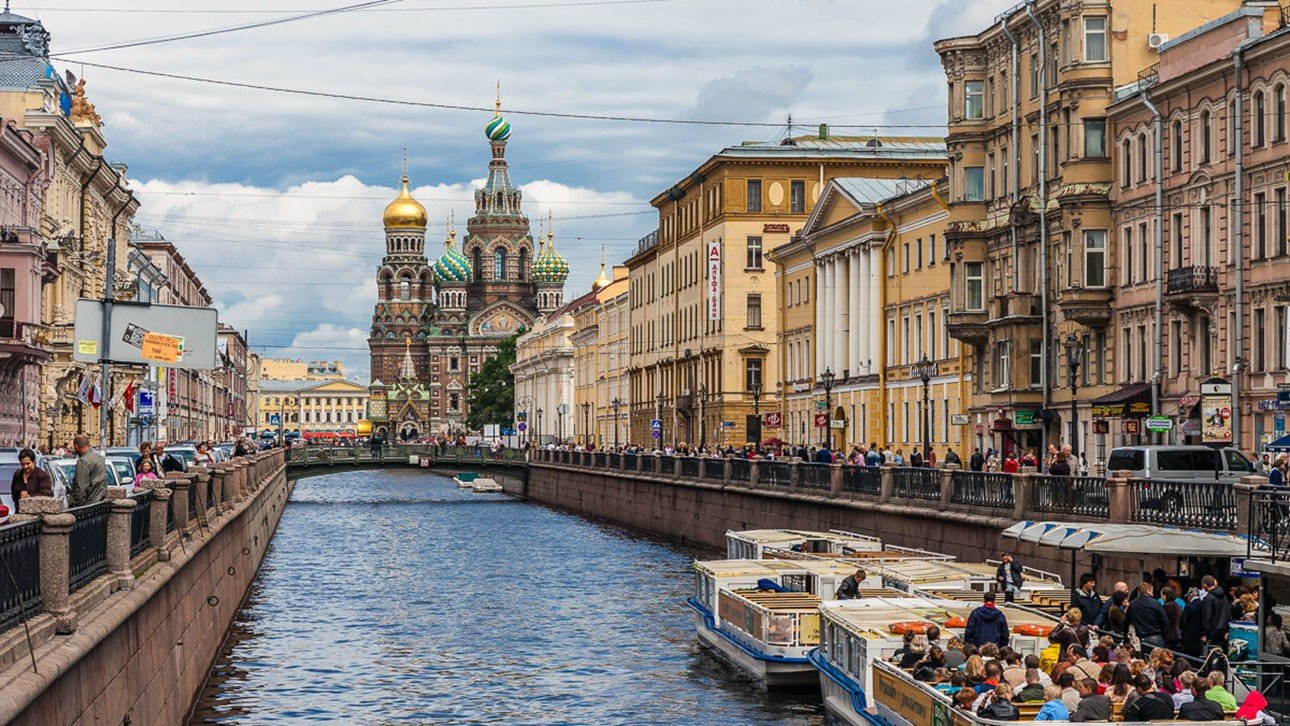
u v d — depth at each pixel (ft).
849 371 293.02
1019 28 217.77
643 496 298.35
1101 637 89.81
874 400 278.26
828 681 112.88
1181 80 180.14
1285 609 81.56
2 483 92.73
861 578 126.11
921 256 257.75
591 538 284.20
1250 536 86.79
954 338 231.71
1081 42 200.64
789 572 140.15
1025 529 111.14
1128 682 74.28
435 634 159.33
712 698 122.93
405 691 127.24
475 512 375.66
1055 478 134.21
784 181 368.68
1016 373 213.25
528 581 209.36
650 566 227.81
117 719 69.97
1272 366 164.76
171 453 176.65
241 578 176.76
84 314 128.36
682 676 133.08
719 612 141.69
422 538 287.28
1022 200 213.25
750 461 228.43
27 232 226.99
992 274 227.81
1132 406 188.44
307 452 422.82
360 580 211.82
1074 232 200.23
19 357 229.45
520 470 447.01
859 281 286.46
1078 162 200.44
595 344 555.69
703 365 385.09
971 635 96.43
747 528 226.58
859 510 180.14
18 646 55.16
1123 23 200.34
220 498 149.38
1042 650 93.30
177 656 97.55
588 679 132.26
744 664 131.95
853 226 287.07
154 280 420.36
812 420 316.19
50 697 55.16
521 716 117.50
